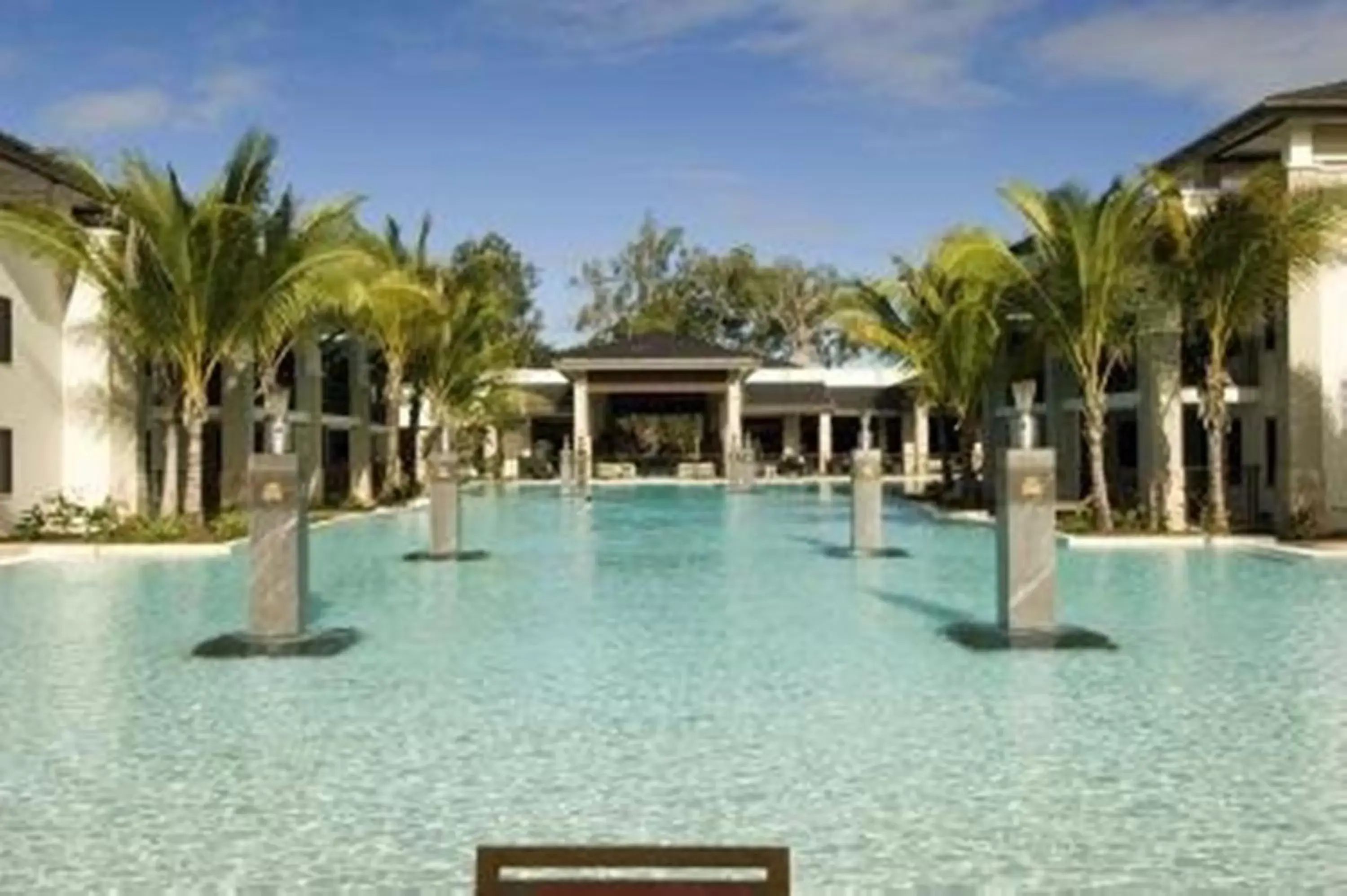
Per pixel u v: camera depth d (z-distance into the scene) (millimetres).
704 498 45219
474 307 44500
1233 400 28031
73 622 16062
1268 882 6734
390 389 39875
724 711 10781
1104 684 11828
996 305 30844
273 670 12758
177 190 24969
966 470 35750
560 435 66312
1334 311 25578
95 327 28406
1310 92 25812
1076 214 25219
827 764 9086
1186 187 28344
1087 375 26500
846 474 61312
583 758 9297
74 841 7516
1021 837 7477
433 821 7852
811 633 14930
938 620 15883
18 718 10672
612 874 6758
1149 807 8023
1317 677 12086
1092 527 26750
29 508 26766
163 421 30688
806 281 86688
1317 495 25500
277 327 27688
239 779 8805
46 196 28922
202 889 6734
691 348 56406
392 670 12734
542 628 15508
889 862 7074
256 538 14086
